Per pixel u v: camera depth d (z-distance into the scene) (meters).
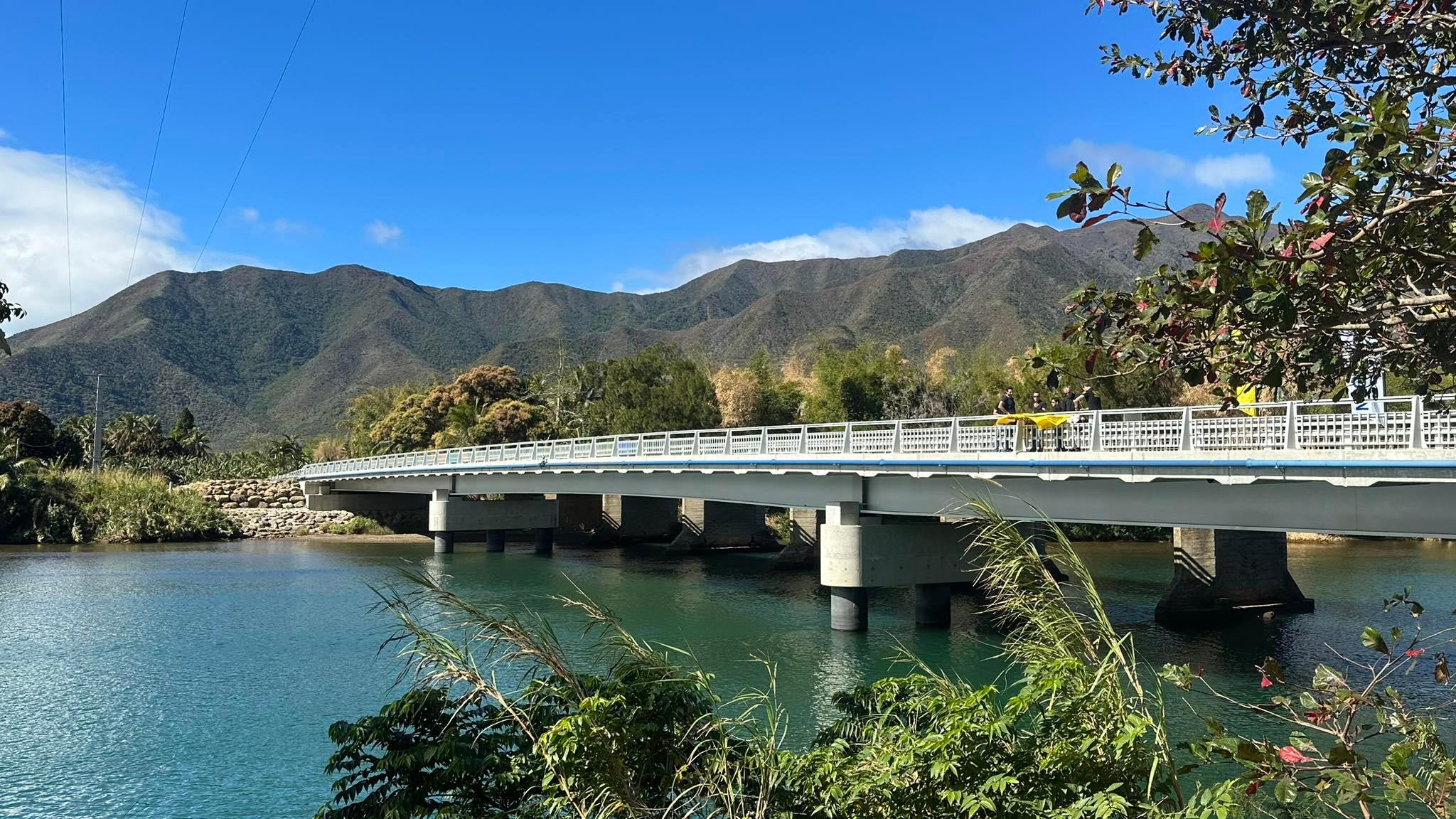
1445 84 5.37
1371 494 18.31
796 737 17.97
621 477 44.12
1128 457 21.41
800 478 32.72
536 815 6.79
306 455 121.56
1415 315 4.91
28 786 16.44
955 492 26.69
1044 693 6.98
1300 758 5.22
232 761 17.64
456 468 56.91
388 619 32.28
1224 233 4.53
